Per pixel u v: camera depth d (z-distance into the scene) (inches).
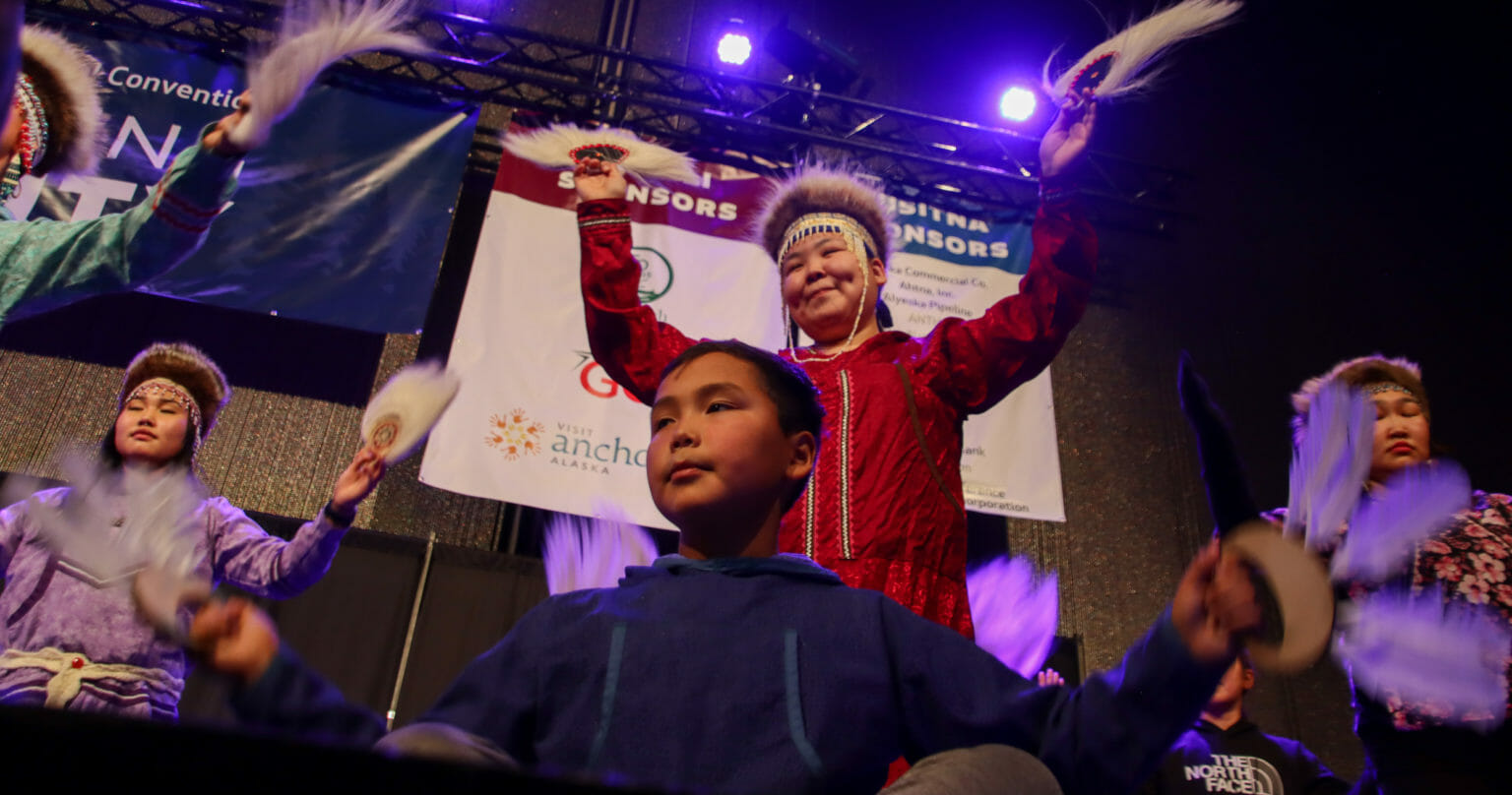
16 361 193.0
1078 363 231.3
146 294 203.9
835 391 85.7
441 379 69.2
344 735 32.7
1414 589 78.2
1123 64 84.5
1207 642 33.9
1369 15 275.6
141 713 83.4
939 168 235.5
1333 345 235.9
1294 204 252.8
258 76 65.6
